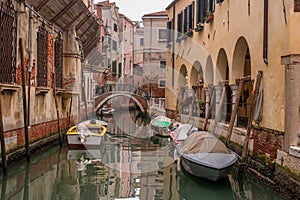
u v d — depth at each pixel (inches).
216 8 558.6
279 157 318.3
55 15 541.3
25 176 379.9
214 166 341.4
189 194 340.8
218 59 550.9
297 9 305.9
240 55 475.2
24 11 410.6
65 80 630.5
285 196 296.7
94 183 367.9
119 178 389.7
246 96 546.0
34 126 458.9
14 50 389.1
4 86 345.4
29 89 426.3
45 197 318.0
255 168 365.1
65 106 631.8
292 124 302.8
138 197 327.3
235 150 436.5
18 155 395.9
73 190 342.0
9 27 375.9
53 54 554.6
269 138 343.6
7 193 325.7
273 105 339.0
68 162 457.1
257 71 385.7
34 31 458.3
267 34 358.9
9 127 374.6
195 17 684.1
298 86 303.7
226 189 356.8
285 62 316.5
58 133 571.5
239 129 433.4
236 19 464.1
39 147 472.7
